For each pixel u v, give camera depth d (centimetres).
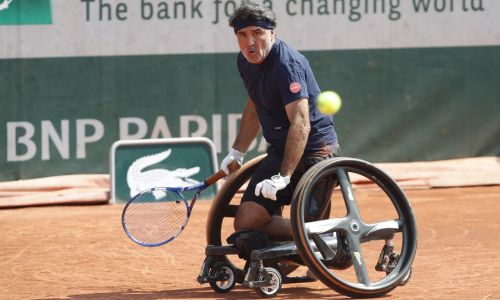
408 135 2647
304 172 1268
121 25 2553
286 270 1362
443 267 1493
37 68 2534
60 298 1276
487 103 2659
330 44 2602
